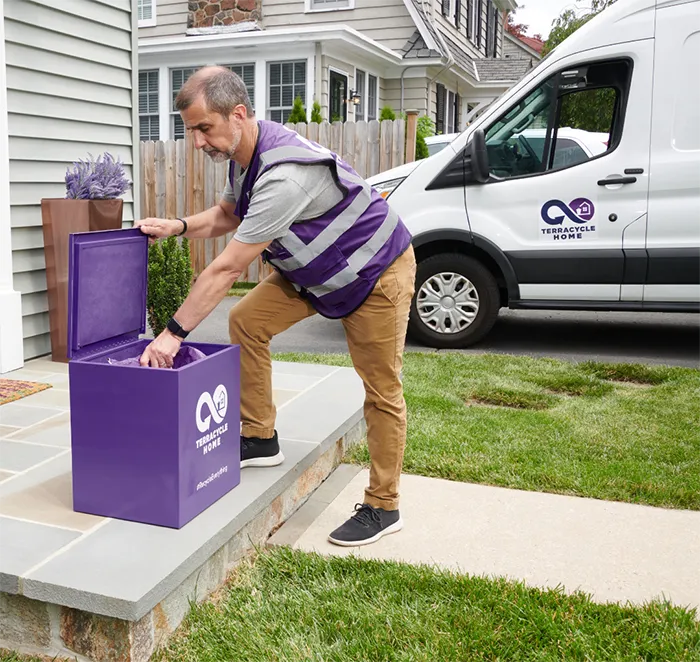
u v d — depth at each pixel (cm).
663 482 322
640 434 387
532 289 589
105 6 518
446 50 1466
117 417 235
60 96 484
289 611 227
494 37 2208
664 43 543
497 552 267
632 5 552
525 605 227
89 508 246
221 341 642
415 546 271
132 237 267
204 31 1415
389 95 1502
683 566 258
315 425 344
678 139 547
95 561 214
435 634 214
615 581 248
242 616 224
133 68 551
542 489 321
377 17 1424
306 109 1245
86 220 439
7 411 360
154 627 209
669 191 550
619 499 312
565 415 418
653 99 547
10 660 207
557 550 268
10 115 445
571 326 732
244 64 1283
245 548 260
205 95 229
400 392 272
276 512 286
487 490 321
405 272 264
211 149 239
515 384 484
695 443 372
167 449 231
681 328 720
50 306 461
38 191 471
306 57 1230
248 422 287
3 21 431
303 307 280
